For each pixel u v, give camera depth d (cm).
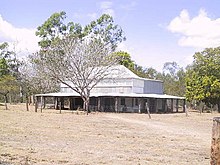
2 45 7412
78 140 1830
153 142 1858
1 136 1842
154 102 5947
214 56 6291
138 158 1341
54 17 6975
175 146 1736
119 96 5256
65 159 1257
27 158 1240
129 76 5831
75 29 7125
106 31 7250
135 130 2511
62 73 5056
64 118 3488
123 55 7775
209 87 6097
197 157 1428
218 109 6222
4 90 6712
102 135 2106
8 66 7444
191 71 6544
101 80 5519
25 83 6875
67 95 5619
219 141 530
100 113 4859
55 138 1870
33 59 6462
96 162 1227
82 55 5072
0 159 1200
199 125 3200
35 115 3788
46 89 6706
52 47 5666
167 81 9650
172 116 4534
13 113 3994
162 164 1242
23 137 1847
